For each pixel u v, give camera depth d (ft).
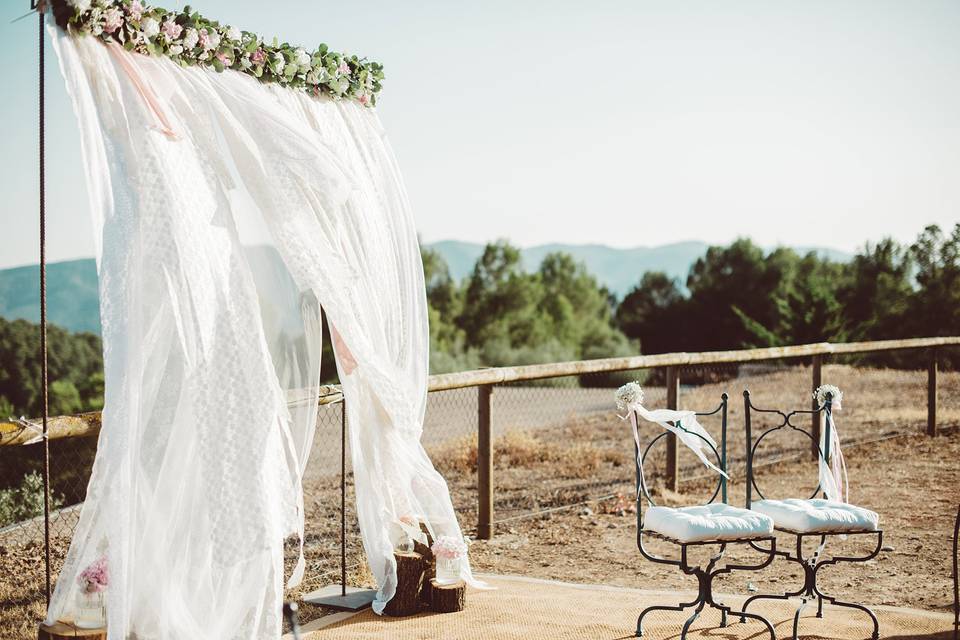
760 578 19.20
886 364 72.33
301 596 17.74
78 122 12.14
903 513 24.64
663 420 15.78
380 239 16.99
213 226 13.34
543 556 21.39
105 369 12.21
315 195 15.40
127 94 12.83
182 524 12.85
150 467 12.69
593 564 20.63
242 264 13.62
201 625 12.84
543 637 14.96
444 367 110.52
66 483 27.99
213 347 12.96
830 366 63.36
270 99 15.25
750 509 15.90
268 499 13.07
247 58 15.08
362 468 16.63
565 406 54.95
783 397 48.83
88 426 15.03
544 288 155.43
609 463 32.81
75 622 12.74
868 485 28.07
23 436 14.19
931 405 36.24
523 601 17.10
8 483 27.81
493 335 137.39
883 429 37.52
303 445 15.80
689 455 33.83
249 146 14.52
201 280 12.84
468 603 16.99
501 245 144.15
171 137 13.07
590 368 25.45
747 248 135.23
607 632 15.17
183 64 13.97
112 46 12.85
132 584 12.51
